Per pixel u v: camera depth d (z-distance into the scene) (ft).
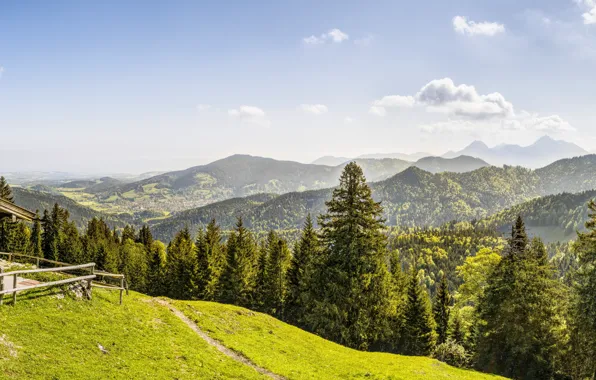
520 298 131.85
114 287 85.66
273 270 229.66
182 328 84.84
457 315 219.82
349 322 135.74
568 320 126.52
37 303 63.82
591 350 114.32
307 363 90.84
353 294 134.51
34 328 56.49
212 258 246.06
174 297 244.01
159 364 62.08
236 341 91.04
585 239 121.49
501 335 141.28
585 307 114.32
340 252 139.64
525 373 133.90
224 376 66.74
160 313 89.76
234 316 114.93
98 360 55.26
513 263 139.44
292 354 95.14
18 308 59.93
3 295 60.13
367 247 140.26
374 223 141.08
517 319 133.49
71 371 49.19
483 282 179.93
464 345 201.67
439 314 230.48
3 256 146.41
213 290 234.99
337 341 137.49
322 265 146.00
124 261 343.67
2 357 46.11
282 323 130.82
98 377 50.29
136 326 74.38
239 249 233.55
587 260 119.03
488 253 193.16
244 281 231.50
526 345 130.11
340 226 143.95
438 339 224.33
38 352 50.70
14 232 298.35
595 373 114.01
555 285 135.13
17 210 80.89
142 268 323.78
